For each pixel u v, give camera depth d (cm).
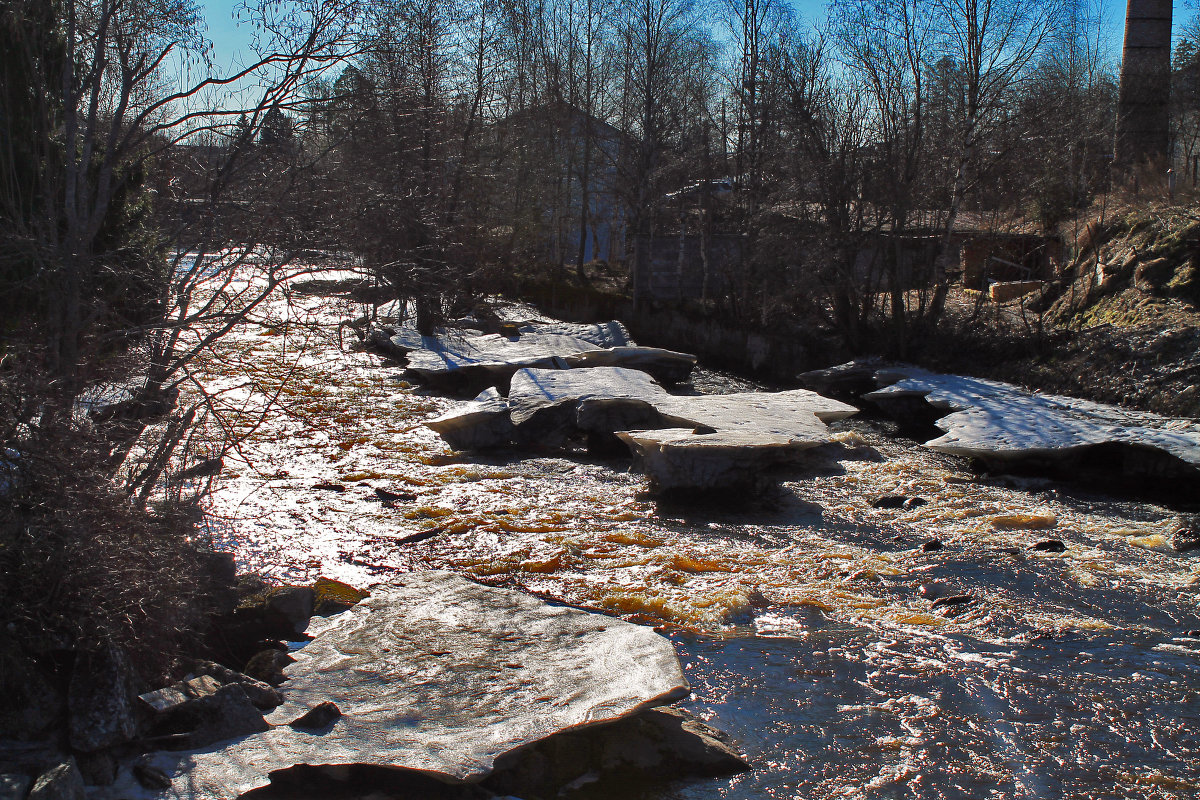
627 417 1518
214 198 675
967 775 585
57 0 691
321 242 679
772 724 646
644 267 2964
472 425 1525
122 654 542
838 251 2148
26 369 582
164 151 692
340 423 1681
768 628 822
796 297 2288
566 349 2231
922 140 2108
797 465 1406
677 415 1462
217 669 604
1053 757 607
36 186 740
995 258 2475
